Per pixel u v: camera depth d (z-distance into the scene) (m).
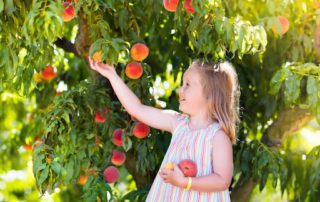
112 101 3.62
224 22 3.05
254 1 3.52
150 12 3.52
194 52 3.83
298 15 3.66
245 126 4.03
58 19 2.71
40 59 3.34
